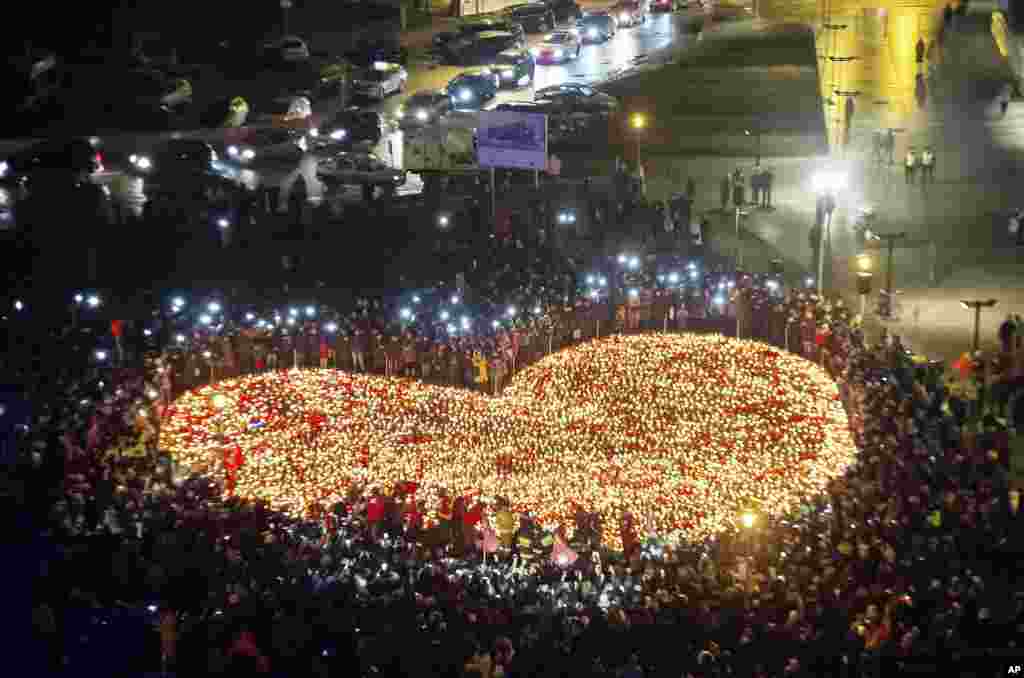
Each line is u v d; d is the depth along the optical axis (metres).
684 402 37.69
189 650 23.52
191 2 87.00
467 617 24.06
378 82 72.38
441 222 49.75
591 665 22.83
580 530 29.12
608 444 34.88
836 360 39.03
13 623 25.02
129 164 59.06
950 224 52.94
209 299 43.38
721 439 35.03
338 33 88.62
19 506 28.89
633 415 36.81
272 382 39.59
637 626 23.84
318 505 30.36
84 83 70.19
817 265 48.09
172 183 56.91
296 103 69.56
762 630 23.55
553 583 26.77
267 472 33.12
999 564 26.66
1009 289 46.19
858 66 74.38
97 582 26.11
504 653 22.86
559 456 34.16
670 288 43.66
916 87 69.38
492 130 52.47
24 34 79.62
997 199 55.56
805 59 76.00
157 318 41.19
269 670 22.77
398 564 26.64
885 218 53.78
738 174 54.16
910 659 22.84
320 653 23.11
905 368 36.06
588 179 57.09
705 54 78.00
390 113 69.38
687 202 51.97
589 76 77.19
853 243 51.09
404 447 34.84
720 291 43.41
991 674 22.78
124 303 43.25
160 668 23.53
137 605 25.31
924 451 30.09
